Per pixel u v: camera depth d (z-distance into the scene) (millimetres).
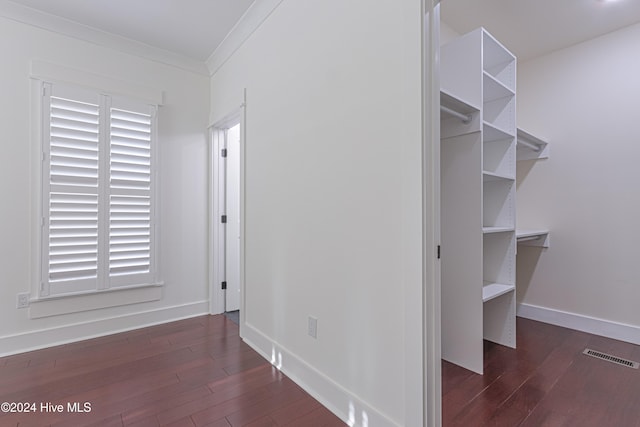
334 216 1682
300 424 1551
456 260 2158
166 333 2727
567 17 2439
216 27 2557
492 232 2291
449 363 2176
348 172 1594
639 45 2494
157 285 2947
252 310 2490
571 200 2844
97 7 2301
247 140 2576
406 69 1309
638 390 1839
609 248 2646
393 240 1371
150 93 2900
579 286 2805
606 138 2658
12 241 2312
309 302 1865
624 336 2553
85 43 2594
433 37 1321
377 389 1442
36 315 2398
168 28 2568
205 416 1608
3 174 2285
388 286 1395
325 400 1717
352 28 1570
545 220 2994
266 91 2309
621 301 2586
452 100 1870
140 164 2830
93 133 2594
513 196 2406
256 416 1612
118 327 2756
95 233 2600
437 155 1325
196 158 3205
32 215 2369
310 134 1855
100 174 2623
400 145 1342
